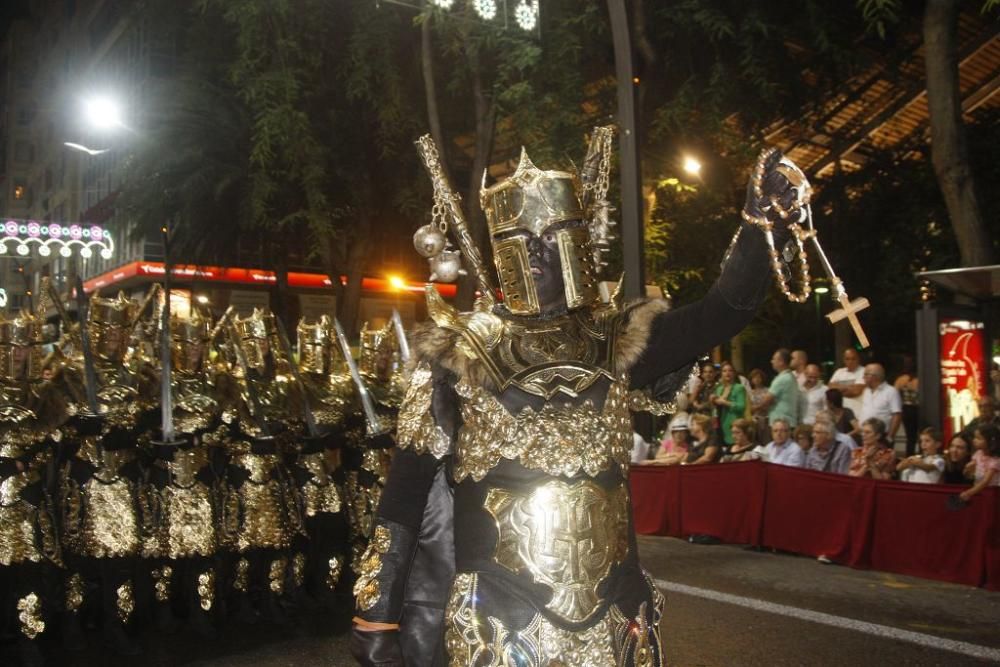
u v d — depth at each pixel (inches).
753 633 222.2
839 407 369.4
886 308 697.6
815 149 729.0
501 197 85.2
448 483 83.4
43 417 203.0
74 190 1445.6
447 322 83.0
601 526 77.7
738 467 332.8
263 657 203.6
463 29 454.0
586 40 527.5
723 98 520.4
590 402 80.7
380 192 728.3
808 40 542.3
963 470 298.5
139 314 224.4
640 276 370.3
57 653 206.5
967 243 421.7
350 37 624.7
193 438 222.1
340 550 245.8
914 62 641.6
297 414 238.4
